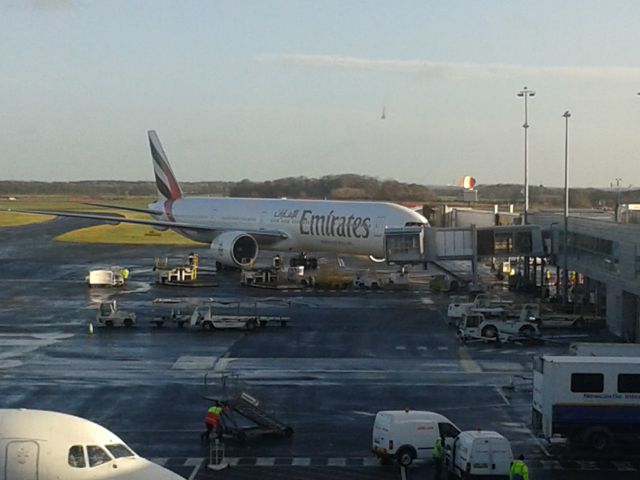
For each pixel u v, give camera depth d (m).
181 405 44.56
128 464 26.27
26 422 26.31
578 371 36.94
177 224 115.38
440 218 114.44
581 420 37.00
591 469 34.94
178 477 26.75
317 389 48.03
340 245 99.00
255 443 38.34
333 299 83.50
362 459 36.22
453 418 42.41
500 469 32.62
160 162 133.75
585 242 74.81
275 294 86.81
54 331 66.06
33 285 94.06
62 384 48.88
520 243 85.62
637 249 59.03
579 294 85.81
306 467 35.09
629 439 37.09
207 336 64.25
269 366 53.94
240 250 102.19
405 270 103.62
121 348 59.38
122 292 88.50
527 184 102.12
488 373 52.47
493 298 82.62
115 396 46.31
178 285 93.62
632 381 36.94
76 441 26.00
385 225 92.69
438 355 57.84
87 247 143.62
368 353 58.19
